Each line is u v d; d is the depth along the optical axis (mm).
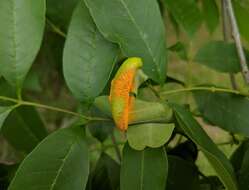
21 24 303
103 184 365
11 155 746
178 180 344
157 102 298
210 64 366
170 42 949
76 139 299
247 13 415
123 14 310
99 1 303
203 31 964
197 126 301
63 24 387
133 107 295
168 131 292
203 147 283
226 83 1060
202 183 364
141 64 281
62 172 292
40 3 302
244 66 356
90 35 307
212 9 453
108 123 367
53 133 296
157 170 296
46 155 292
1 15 302
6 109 305
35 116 377
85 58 306
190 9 385
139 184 295
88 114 316
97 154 445
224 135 867
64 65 304
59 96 825
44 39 432
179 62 1076
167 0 384
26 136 377
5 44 303
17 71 304
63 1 385
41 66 524
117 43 305
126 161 296
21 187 285
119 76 278
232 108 349
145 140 292
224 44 366
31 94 807
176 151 366
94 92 304
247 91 351
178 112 298
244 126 346
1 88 345
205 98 354
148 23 314
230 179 285
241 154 356
